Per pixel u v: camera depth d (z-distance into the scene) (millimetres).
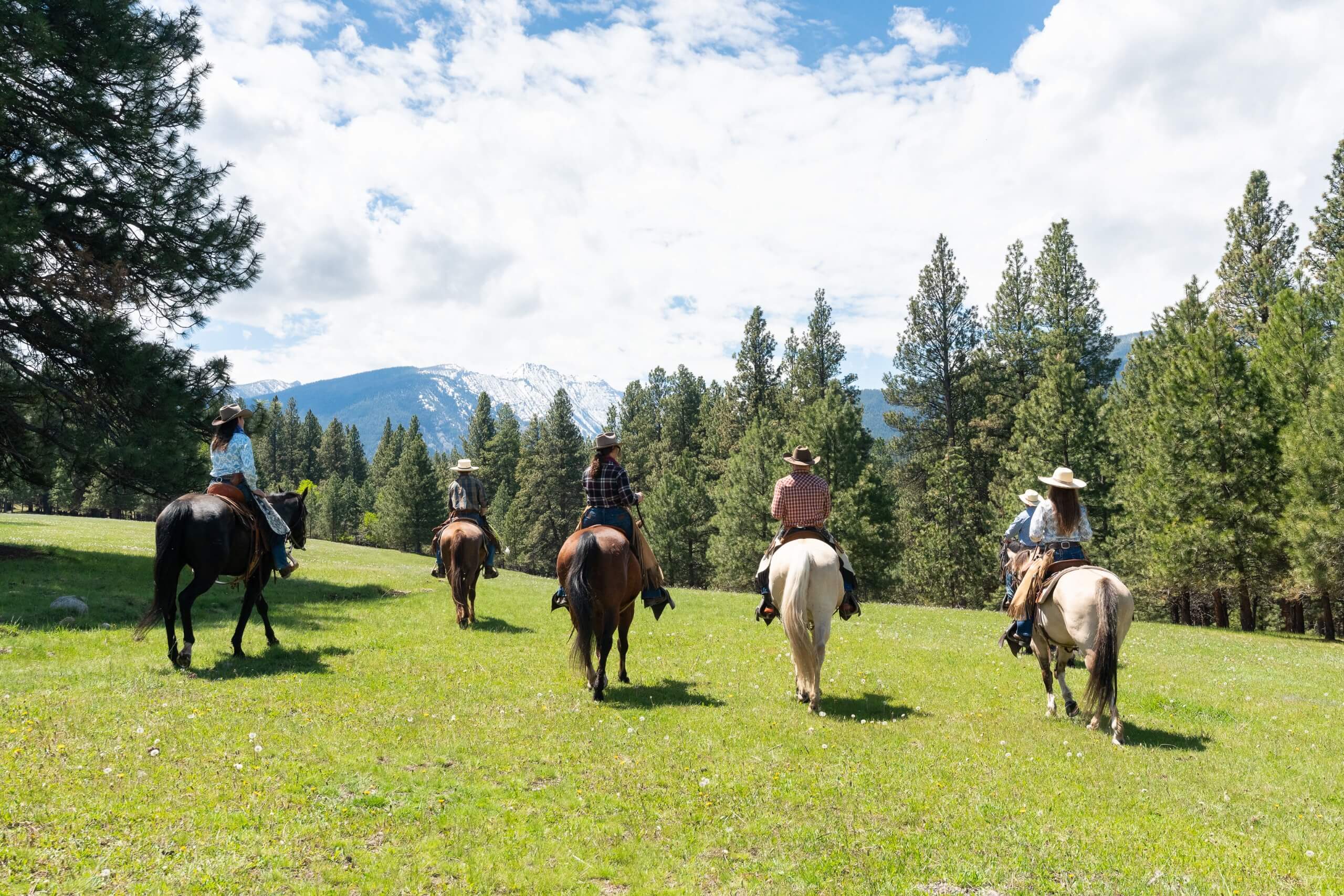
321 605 16609
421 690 9367
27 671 8938
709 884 4863
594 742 7547
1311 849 5555
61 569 16812
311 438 147750
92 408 18047
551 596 22406
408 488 85000
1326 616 28906
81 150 17531
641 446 90812
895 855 5273
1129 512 37656
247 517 10508
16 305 17047
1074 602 8633
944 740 8133
